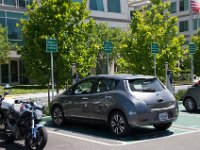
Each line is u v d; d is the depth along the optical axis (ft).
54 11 46.37
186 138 31.55
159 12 66.33
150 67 59.47
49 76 47.42
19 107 29.37
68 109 36.81
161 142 30.04
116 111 32.01
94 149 28.14
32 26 47.06
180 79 116.98
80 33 48.19
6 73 120.47
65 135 34.01
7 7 114.32
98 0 135.85
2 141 32.01
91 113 34.27
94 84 34.78
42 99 71.20
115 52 104.68
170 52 59.88
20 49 48.21
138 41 59.88
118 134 31.99
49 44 42.39
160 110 31.71
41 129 27.35
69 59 46.83
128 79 32.32
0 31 96.07
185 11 212.64
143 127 36.65
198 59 81.61
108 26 127.75
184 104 48.67
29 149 27.91
